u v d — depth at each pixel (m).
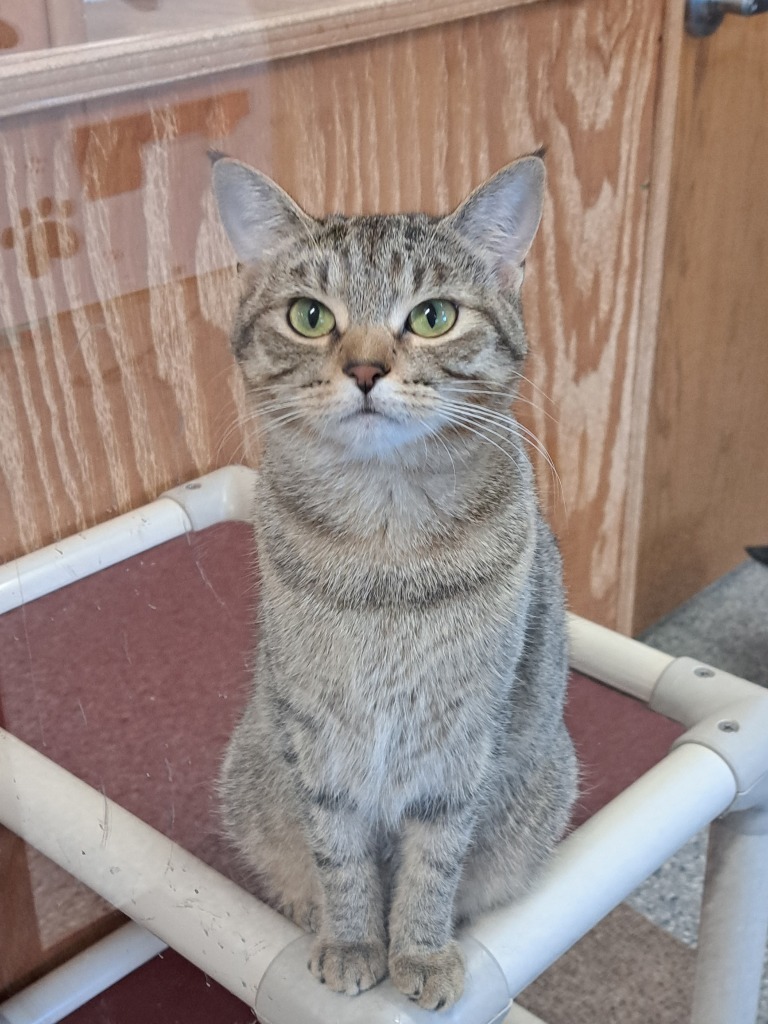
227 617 0.43
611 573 0.74
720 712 0.45
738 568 0.86
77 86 0.37
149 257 0.43
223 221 0.36
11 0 0.35
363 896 0.36
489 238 0.36
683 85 0.61
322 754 0.35
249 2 0.41
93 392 0.44
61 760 0.42
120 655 0.43
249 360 0.36
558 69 0.55
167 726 0.42
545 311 0.61
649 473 0.74
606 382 0.67
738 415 0.80
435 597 0.33
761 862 0.45
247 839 0.39
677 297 0.69
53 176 0.39
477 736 0.35
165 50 0.39
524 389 0.50
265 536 0.36
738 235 0.72
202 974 0.39
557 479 0.63
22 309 0.41
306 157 0.46
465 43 0.50
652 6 0.57
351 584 0.34
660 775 0.41
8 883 0.44
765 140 0.70
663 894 0.62
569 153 0.58
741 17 0.61
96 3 0.37
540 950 0.36
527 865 0.38
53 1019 0.43
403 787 0.35
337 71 0.46
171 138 0.41
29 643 0.43
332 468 0.34
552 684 0.40
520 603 0.35
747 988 0.48
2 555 0.45
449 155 0.52
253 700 0.40
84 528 0.46
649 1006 0.57
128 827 0.39
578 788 0.43
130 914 0.39
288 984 0.34
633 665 0.49
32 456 0.44
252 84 0.43
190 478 0.46
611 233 0.62
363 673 0.34
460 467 0.34
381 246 0.35
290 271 0.35
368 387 0.33
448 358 0.34
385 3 0.45
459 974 0.34
